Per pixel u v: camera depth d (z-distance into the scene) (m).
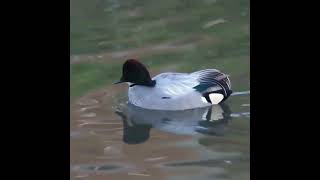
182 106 14.23
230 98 14.29
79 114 13.87
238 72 15.45
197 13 19.98
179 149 12.12
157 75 15.17
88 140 12.59
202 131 13.01
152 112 14.27
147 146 12.32
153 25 19.17
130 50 17.34
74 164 11.55
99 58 16.86
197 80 14.48
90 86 15.23
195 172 11.05
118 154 11.98
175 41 17.80
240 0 20.94
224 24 18.84
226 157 11.65
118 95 14.97
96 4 21.45
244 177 10.80
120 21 19.69
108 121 13.62
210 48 17.12
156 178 10.89
